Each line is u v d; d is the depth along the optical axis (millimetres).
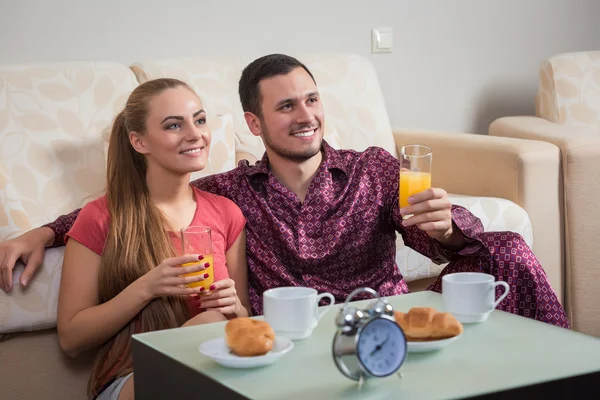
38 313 1874
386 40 3531
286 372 1209
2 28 2756
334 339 1157
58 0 2840
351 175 1972
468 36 3760
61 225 1934
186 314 1805
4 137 2365
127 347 1779
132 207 1829
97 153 2465
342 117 2965
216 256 1882
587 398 1185
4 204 2227
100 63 2627
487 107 3854
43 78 2500
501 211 2570
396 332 1147
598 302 2865
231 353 1258
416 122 3682
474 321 1427
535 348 1293
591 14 4125
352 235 1938
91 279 1810
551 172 2732
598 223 2830
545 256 2754
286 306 1354
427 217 1707
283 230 1911
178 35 3076
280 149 1903
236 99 2779
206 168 2523
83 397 1975
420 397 1096
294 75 1890
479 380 1155
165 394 1312
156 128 1828
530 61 3953
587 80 3393
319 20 3373
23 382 1923
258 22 3238
